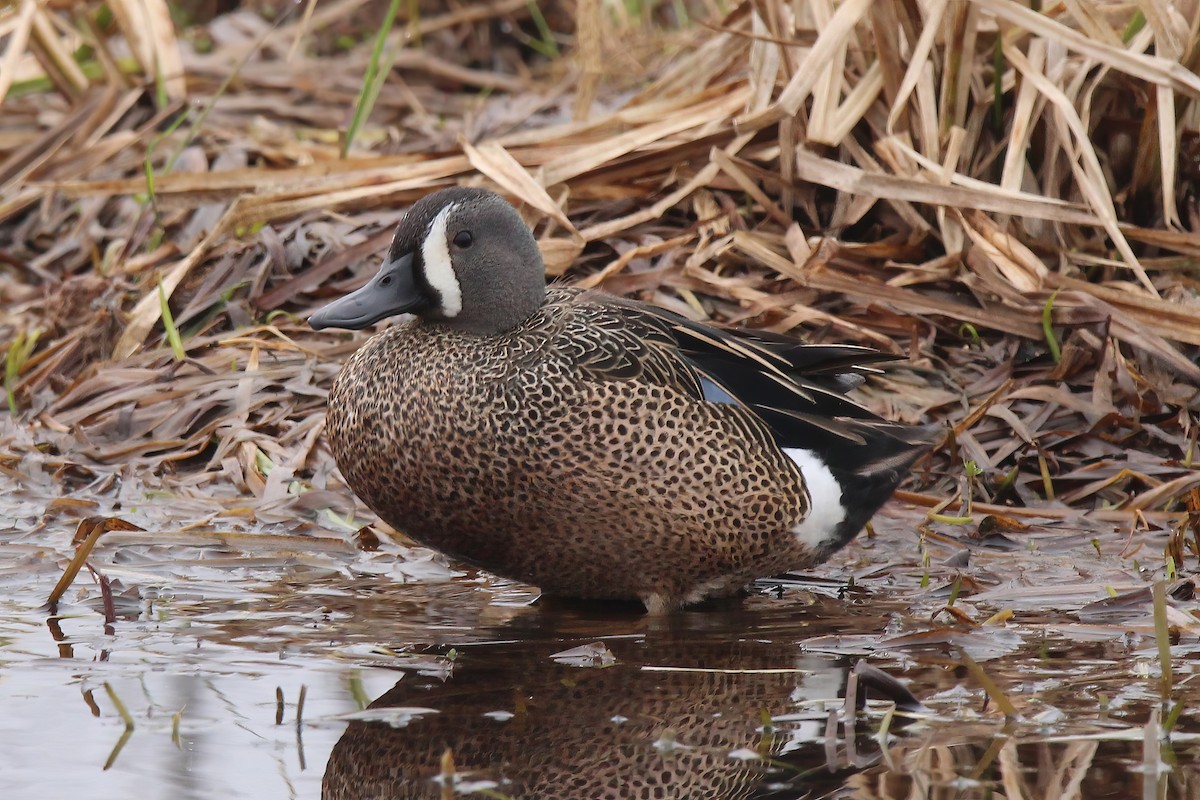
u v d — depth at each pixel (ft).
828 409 24.61
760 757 16.57
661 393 22.20
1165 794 15.39
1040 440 28.53
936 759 16.43
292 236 34.60
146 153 38.63
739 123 32.42
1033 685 18.90
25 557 24.56
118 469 29.01
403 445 22.38
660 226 33.99
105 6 49.62
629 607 23.44
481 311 23.09
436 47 55.47
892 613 22.52
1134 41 31.86
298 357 31.76
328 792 15.55
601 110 44.27
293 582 24.04
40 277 37.78
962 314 30.27
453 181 35.12
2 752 16.60
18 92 44.88
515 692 18.72
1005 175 30.83
